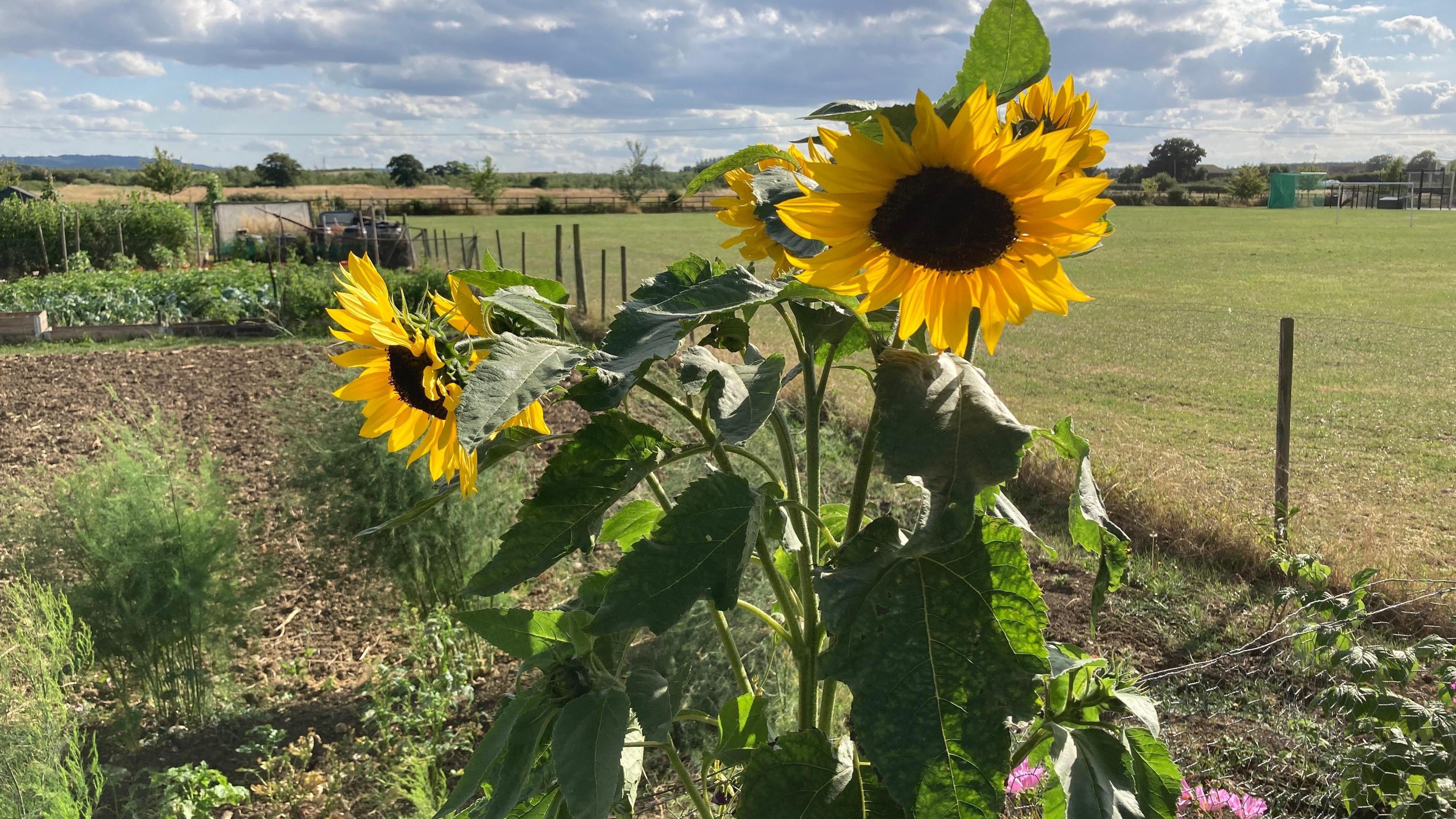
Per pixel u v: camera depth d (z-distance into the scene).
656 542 1.16
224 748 4.35
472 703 4.64
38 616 4.11
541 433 1.36
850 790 1.35
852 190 1.09
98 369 13.34
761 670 3.75
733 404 1.17
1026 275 1.11
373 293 1.29
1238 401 10.57
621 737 1.25
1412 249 32.72
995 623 1.16
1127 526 6.12
